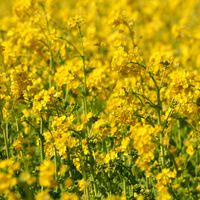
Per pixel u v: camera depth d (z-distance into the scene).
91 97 10.86
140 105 9.09
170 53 11.70
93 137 8.57
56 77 9.97
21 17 12.75
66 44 12.16
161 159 8.49
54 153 8.55
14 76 9.25
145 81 10.29
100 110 11.07
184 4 21.56
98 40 12.94
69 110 9.24
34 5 12.34
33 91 9.41
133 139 8.21
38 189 8.54
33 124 10.02
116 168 8.52
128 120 8.65
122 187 8.82
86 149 8.40
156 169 8.30
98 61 12.43
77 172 8.92
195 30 17.67
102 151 9.34
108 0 22.58
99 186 8.66
